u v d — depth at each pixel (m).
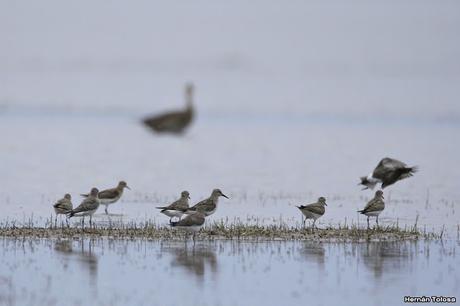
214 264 21.09
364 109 95.25
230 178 41.12
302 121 83.06
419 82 131.12
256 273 20.36
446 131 70.56
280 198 33.75
